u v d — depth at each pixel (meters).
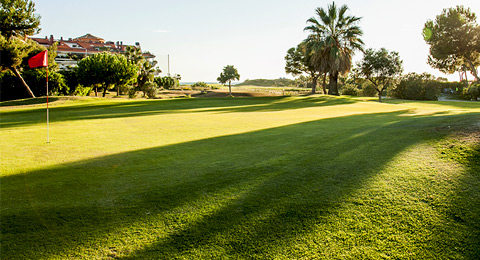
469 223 2.70
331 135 6.79
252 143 6.34
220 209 3.11
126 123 10.19
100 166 4.75
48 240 2.58
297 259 2.29
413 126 7.00
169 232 2.69
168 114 13.32
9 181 4.05
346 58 30.38
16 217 2.97
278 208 3.09
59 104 20.25
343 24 30.28
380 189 3.45
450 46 32.34
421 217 2.83
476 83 37.22
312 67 41.88
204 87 78.19
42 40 79.75
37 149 6.03
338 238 2.55
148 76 49.06
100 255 2.37
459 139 5.05
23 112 14.78
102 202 3.33
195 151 5.71
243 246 2.46
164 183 3.90
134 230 2.73
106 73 35.53
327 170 4.21
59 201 3.37
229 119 11.11
